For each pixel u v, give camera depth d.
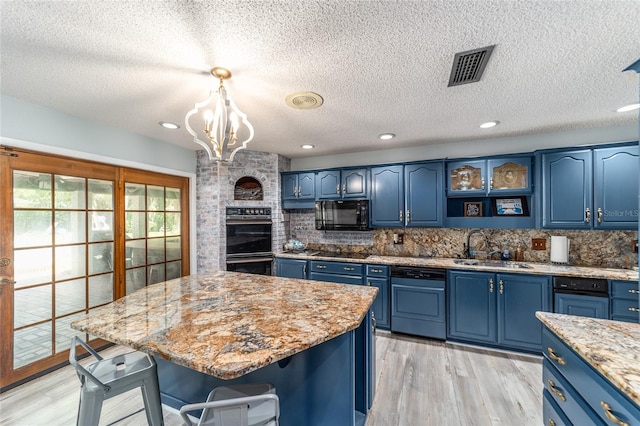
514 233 3.17
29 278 2.29
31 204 2.29
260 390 1.27
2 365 2.12
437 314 2.94
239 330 1.21
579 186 2.61
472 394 2.07
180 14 1.23
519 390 2.11
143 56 1.56
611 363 0.94
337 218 3.74
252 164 3.92
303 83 1.88
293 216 4.41
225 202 3.76
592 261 2.83
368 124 2.73
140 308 1.52
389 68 1.69
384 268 3.21
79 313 2.61
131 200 3.07
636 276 2.29
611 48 1.48
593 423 0.99
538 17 1.25
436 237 3.54
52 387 2.17
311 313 1.42
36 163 2.31
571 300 2.44
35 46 1.47
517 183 3.02
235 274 2.45
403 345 2.89
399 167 3.43
